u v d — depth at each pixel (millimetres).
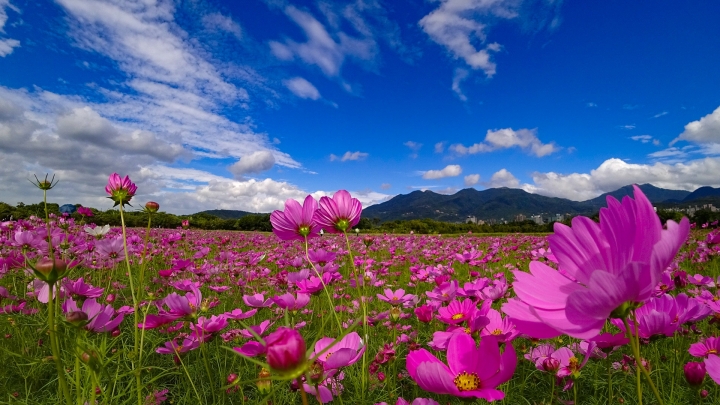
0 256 3129
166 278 3588
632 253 562
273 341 670
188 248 6668
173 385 2090
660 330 1094
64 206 4289
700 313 1430
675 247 523
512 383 1935
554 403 1751
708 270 4434
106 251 3105
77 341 1197
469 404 786
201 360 2293
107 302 2871
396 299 2514
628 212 572
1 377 1947
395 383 1913
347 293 3756
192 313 1630
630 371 1789
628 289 516
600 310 528
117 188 1549
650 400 1768
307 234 1688
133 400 1757
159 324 1620
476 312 1581
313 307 3207
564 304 601
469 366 871
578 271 591
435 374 755
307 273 2463
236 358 2178
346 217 1742
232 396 1925
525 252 6777
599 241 586
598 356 1609
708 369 877
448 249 7520
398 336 2406
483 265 5082
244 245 8312
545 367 1513
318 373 1044
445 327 2521
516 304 600
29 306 2619
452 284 2342
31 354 2137
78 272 3461
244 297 2154
